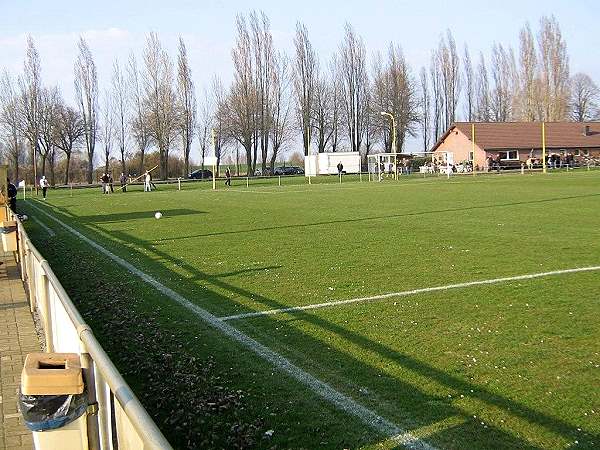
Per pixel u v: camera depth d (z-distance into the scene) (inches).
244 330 331.0
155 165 3464.6
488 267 485.1
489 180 2030.0
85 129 3250.5
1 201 754.2
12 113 3068.4
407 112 3585.1
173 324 348.8
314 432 206.7
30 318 372.8
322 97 3508.9
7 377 269.0
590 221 796.6
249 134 3292.3
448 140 3243.1
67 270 541.6
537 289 403.5
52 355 154.6
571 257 521.7
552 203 1084.5
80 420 147.3
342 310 365.4
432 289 412.8
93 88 3267.7
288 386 248.4
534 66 3631.9
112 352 302.5
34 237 814.5
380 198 1343.5
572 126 3336.6
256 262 545.0
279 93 3400.6
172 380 260.1
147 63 3174.2
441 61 3846.0
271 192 1743.4
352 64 3580.2
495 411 217.3
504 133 3161.9
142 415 99.8
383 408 223.5
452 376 252.4
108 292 440.5
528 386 239.5
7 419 223.1
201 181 2866.6
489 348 286.0
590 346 285.7
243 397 238.4
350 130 3627.0
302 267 512.1
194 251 625.0
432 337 305.7
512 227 747.4
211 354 293.0
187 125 3307.1
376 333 316.5
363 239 676.1
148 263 560.7
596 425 204.5
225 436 206.2
